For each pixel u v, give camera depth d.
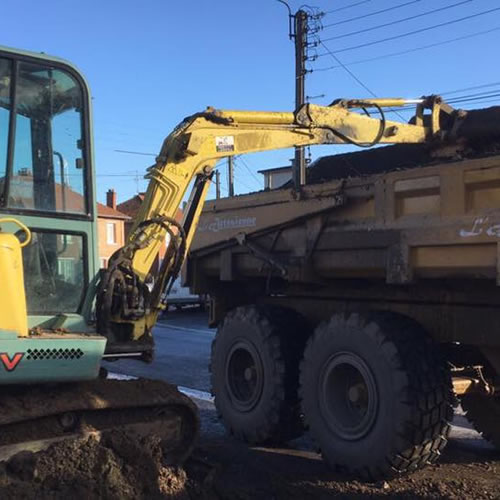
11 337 3.69
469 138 6.56
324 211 5.88
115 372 10.78
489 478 5.27
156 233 4.94
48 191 4.14
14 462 3.82
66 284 4.24
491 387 5.57
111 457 4.10
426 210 5.04
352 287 6.14
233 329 6.84
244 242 6.81
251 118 5.65
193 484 4.52
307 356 5.83
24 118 4.05
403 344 5.08
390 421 4.99
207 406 8.21
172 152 5.16
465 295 5.14
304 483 5.19
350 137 6.30
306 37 21.97
